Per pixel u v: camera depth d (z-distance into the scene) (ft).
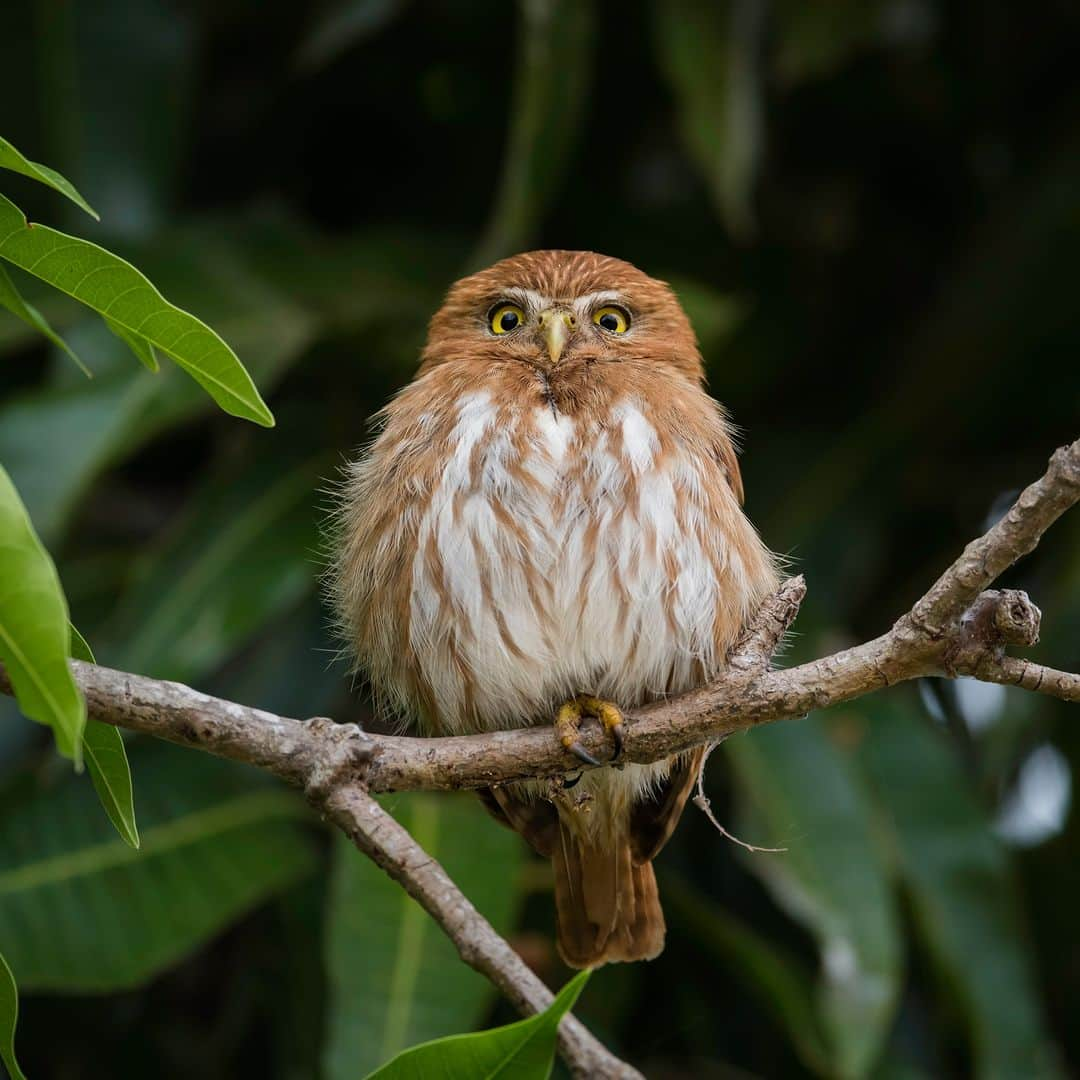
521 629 25.09
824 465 39.70
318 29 35.91
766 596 26.63
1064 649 34.81
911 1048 38.01
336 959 29.40
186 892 32.12
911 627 20.57
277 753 20.15
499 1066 16.42
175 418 33.78
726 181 36.01
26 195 38.06
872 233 43.83
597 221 42.68
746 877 39.47
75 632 19.63
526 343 28.19
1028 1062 32.81
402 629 25.70
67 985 30.50
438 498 25.40
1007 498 41.78
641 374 27.50
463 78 42.96
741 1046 38.63
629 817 26.96
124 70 38.60
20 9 38.37
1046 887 40.04
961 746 40.09
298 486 36.78
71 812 32.22
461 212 44.06
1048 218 39.70
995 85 42.98
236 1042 37.27
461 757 21.56
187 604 34.30
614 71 42.78
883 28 39.19
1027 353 40.04
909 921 36.94
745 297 42.04
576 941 27.55
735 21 36.55
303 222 40.29
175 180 38.81
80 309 34.55
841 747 34.45
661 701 23.34
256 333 36.83
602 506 25.20
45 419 32.83
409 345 38.58
